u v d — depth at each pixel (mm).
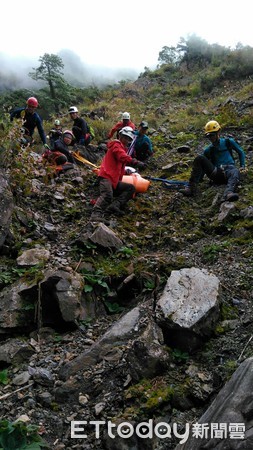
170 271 4500
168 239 5277
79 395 3312
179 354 3439
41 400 3303
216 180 6457
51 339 3990
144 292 4336
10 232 4984
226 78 17156
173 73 22625
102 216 5754
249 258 4559
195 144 9477
